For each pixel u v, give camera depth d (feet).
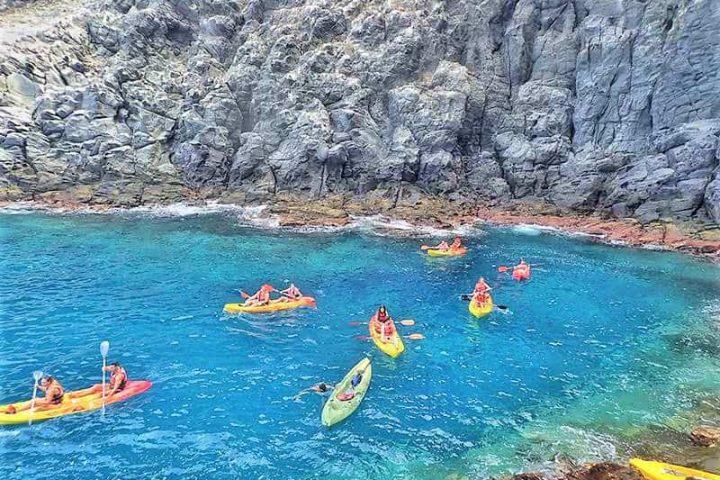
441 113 138.00
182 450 35.50
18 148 128.26
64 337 53.78
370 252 93.61
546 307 67.87
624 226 111.75
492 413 41.50
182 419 39.27
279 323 59.52
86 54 153.28
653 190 115.34
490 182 137.08
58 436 36.70
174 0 166.50
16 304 62.69
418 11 156.76
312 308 64.80
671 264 89.45
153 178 135.33
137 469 33.45
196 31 167.84
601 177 125.49
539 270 85.10
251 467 33.96
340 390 42.50
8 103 133.28
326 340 55.21
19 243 90.79
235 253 89.56
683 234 104.53
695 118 116.37
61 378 45.24
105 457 34.55
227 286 72.28
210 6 167.73
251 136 142.31
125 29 156.56
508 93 147.64
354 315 62.90
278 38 153.07
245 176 139.95
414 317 63.16
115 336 54.44
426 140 136.15
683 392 45.57
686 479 31.63
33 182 126.00
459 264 87.61
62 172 130.00
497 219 122.72
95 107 138.00
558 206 127.65
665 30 124.67
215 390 43.78
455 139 137.69
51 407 39.47
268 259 86.63
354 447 36.42
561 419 40.78
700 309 67.97
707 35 114.52
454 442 37.37
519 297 71.67
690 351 54.70
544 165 135.13
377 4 164.55
